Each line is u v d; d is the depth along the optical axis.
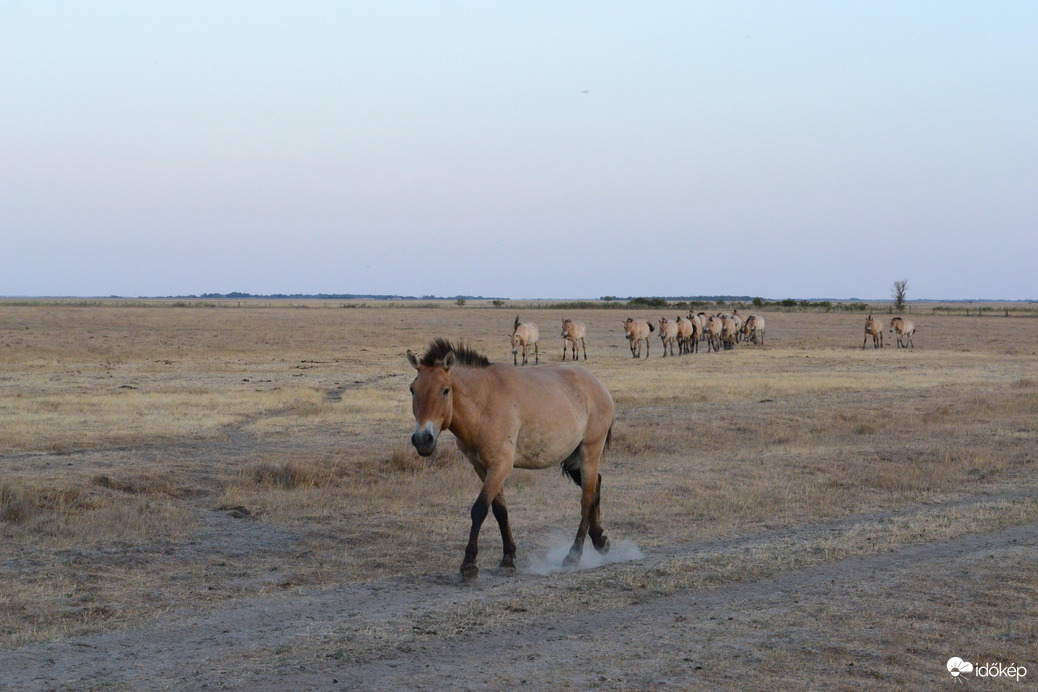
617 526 10.91
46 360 38.09
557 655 6.13
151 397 23.66
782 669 5.81
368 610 7.34
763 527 10.80
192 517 10.88
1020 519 10.65
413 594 7.89
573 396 9.40
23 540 9.59
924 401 23.06
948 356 41.97
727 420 19.44
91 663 6.05
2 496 10.93
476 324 77.88
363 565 9.05
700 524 10.96
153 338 55.38
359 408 21.92
